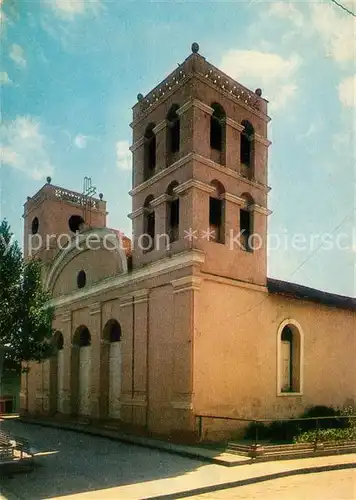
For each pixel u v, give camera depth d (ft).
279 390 61.82
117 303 68.28
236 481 36.22
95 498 31.01
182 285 55.11
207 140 58.85
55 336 83.71
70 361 77.82
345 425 61.41
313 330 68.69
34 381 88.84
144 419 58.59
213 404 53.72
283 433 54.24
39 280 50.44
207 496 33.14
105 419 68.44
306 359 66.74
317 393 67.31
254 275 61.31
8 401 105.40
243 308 59.16
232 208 60.18
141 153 67.15
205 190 57.21
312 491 34.58
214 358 54.75
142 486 34.30
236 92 63.67
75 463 42.73
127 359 63.16
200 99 58.70
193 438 50.85
